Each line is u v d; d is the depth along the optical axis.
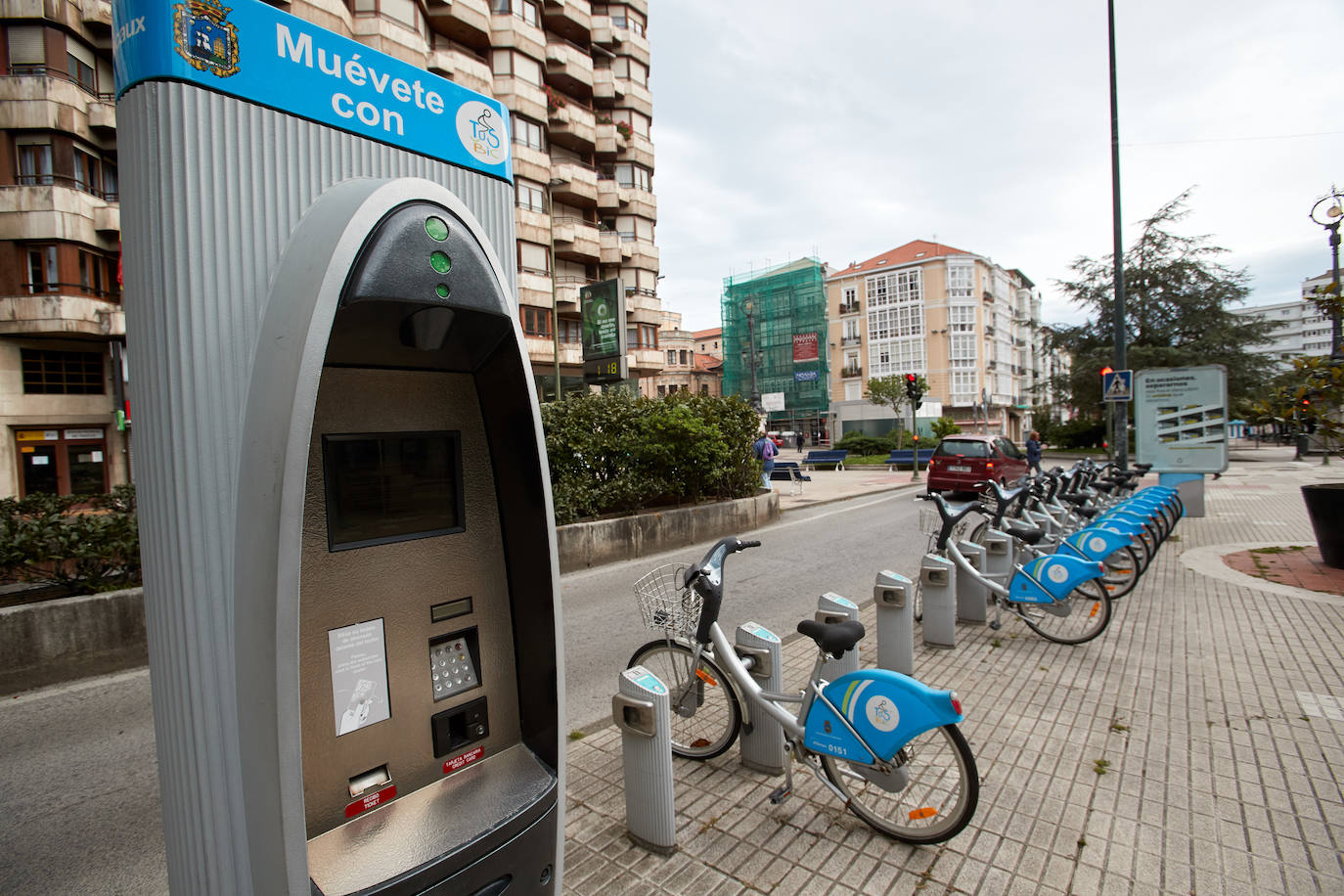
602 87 31.52
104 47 19.44
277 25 1.66
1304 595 6.11
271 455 1.45
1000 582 5.34
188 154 1.53
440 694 1.89
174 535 1.55
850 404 50.56
